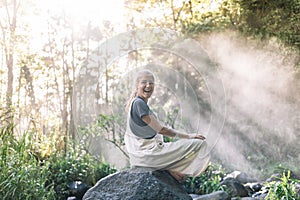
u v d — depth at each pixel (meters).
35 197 4.18
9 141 4.72
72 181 5.05
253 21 7.79
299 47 7.60
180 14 7.55
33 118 5.77
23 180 4.12
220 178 5.43
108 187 3.59
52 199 4.43
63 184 4.91
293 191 4.15
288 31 7.64
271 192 4.16
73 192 4.89
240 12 7.80
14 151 4.45
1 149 4.35
